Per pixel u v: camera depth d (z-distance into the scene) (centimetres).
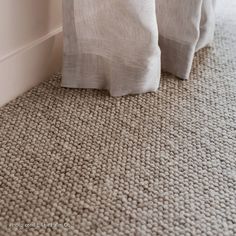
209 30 137
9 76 117
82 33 116
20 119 116
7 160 105
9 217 93
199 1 119
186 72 131
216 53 144
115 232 91
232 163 108
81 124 116
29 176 102
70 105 121
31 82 126
